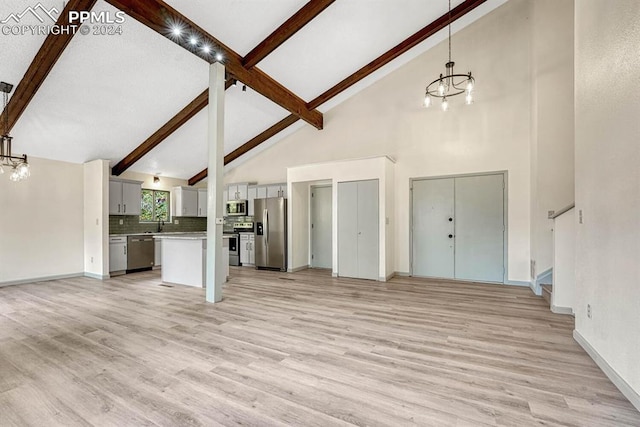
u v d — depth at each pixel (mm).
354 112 6617
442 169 5691
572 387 1992
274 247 6934
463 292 4680
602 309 2227
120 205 6535
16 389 1999
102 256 5820
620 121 1992
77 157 5902
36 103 4293
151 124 5629
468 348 2619
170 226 7988
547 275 4453
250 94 5684
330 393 1942
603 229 2217
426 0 4477
